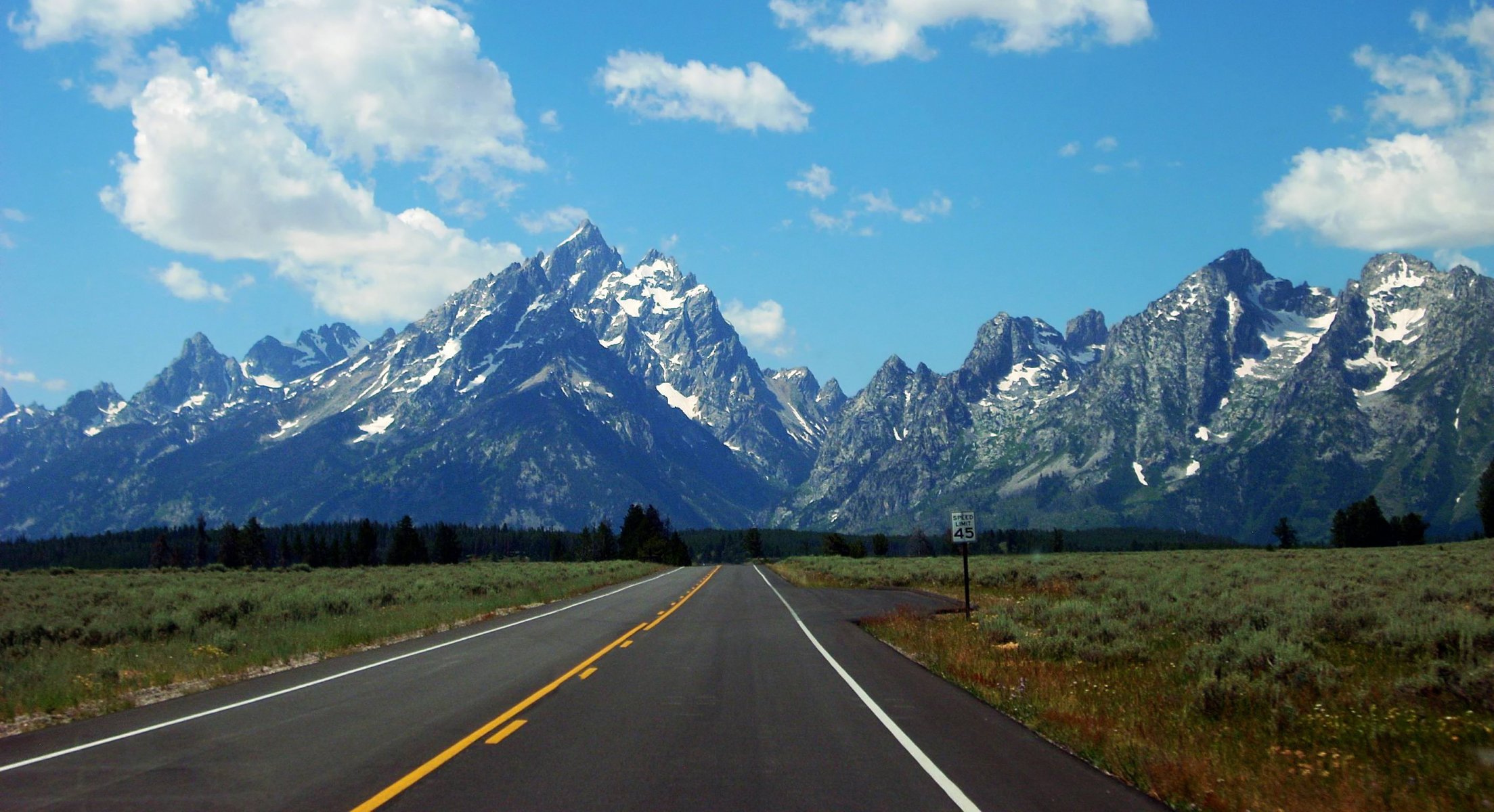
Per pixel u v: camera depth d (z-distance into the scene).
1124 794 8.93
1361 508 121.19
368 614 30.62
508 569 81.06
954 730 12.04
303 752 10.59
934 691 15.48
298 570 85.31
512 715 13.01
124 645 22.19
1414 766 9.73
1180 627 21.42
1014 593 42.19
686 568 122.44
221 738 11.43
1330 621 19.56
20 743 11.46
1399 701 12.51
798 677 17.09
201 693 15.47
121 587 45.19
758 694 15.06
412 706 13.76
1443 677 12.79
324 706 13.77
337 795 8.72
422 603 37.03
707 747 10.93
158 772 9.67
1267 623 19.98
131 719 12.97
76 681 16.03
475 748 10.83
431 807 8.30
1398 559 49.03
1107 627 20.41
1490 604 20.56
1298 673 13.67
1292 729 11.47
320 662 19.64
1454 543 87.25
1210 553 83.19
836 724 12.45
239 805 8.41
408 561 133.50
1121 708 13.01
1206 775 9.21
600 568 92.69
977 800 8.70
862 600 40.94
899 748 10.91
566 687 15.80
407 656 20.56
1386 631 17.16
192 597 36.16
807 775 9.59
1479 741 10.48
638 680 16.64
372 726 12.18
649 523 174.50
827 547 154.25
